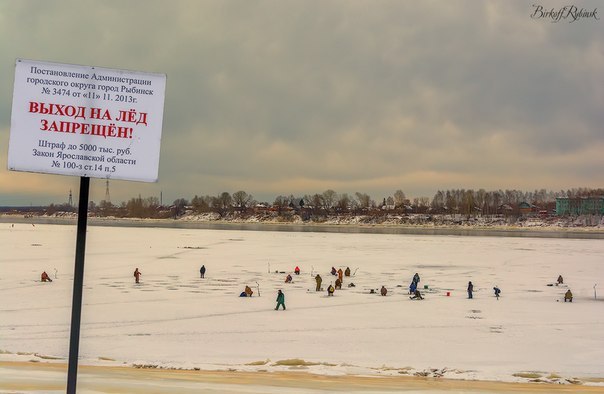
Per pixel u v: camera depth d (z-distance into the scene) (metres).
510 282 49.47
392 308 34.31
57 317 28.89
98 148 6.80
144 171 6.86
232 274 52.66
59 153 6.75
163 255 74.31
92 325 27.25
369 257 75.94
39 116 6.71
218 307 33.50
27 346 22.19
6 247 82.69
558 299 38.94
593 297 40.12
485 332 27.41
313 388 14.15
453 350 23.56
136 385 13.32
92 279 46.72
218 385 13.91
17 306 32.19
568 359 22.20
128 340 24.08
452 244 110.31
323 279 49.91
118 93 6.80
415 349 23.62
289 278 46.97
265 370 18.12
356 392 13.78
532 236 155.62
